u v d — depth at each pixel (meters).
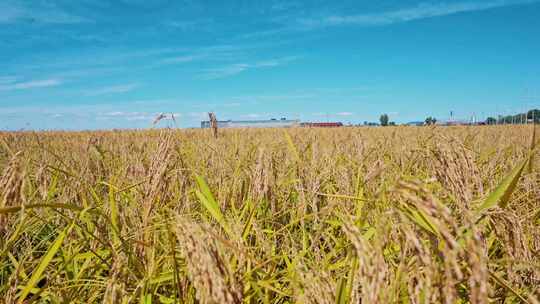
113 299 1.58
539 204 3.08
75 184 3.48
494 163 4.55
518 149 6.16
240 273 2.06
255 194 2.85
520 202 3.26
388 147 5.70
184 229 1.26
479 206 1.95
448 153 1.83
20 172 1.48
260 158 2.97
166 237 2.74
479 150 6.34
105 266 2.59
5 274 2.84
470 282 1.11
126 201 3.48
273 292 2.52
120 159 6.00
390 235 1.76
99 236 2.68
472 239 1.14
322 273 1.66
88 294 2.55
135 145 7.55
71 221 2.02
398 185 1.20
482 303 1.07
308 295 1.45
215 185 4.01
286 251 2.81
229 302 1.17
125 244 2.11
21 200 1.48
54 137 16.14
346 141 7.98
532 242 2.18
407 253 1.97
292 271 2.22
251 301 2.33
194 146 6.91
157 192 2.21
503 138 8.70
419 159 3.06
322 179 4.09
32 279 1.94
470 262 1.13
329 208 1.91
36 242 3.56
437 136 1.98
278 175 4.29
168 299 2.29
